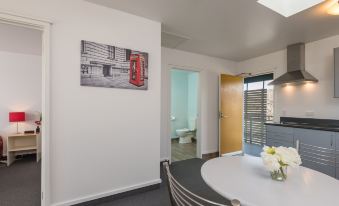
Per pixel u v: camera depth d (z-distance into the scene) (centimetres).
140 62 247
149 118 255
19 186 267
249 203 89
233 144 454
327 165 264
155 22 261
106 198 221
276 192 101
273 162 114
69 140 202
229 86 448
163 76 377
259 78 452
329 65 313
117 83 230
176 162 386
